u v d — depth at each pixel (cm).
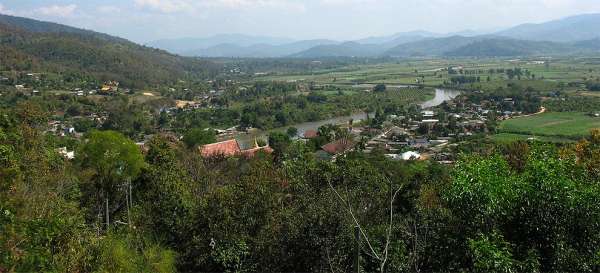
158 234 1800
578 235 1052
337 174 1752
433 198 1561
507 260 945
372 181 1700
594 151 2419
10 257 953
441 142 8562
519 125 9469
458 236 1128
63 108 10988
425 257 1180
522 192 1078
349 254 1339
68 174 2383
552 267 1040
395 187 1736
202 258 1670
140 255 1523
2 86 11588
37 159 2008
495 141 7794
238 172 4141
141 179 3023
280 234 1542
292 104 13800
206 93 17362
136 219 1970
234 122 11950
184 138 6278
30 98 10712
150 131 10281
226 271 1578
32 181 1717
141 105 12838
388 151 7800
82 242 1279
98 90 13612
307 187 1739
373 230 1348
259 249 1580
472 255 1015
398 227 1277
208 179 3155
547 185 1057
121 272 1345
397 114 11988
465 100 13275
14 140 1831
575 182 1091
